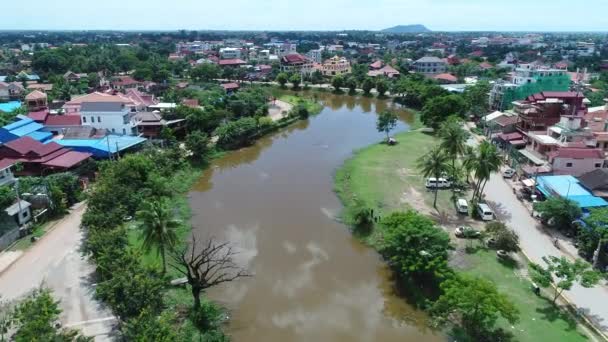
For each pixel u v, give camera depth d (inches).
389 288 1914.4
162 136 3789.4
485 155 2568.9
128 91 5172.2
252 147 4128.9
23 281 1819.6
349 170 3383.4
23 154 2933.1
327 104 6441.9
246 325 1674.5
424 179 3139.8
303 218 2596.0
